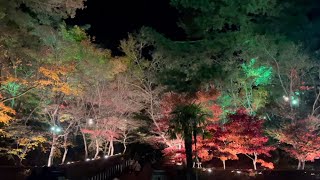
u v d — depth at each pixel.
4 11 13.14
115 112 21.98
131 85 22.67
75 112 20.27
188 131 16.27
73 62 17.62
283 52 21.58
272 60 22.80
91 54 20.06
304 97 24.83
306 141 18.91
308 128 19.66
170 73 21.25
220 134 18.16
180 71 20.95
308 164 23.88
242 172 16.22
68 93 17.47
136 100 22.45
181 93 19.70
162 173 14.61
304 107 23.50
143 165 21.70
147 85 22.69
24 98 18.19
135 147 27.56
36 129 19.08
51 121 19.20
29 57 15.90
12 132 16.77
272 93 24.38
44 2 15.05
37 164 21.20
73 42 19.12
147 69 22.80
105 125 21.77
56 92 18.81
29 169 12.41
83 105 20.98
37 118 19.12
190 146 16.23
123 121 22.45
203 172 15.88
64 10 16.92
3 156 19.73
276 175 16.56
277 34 20.34
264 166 21.64
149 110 22.69
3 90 16.75
